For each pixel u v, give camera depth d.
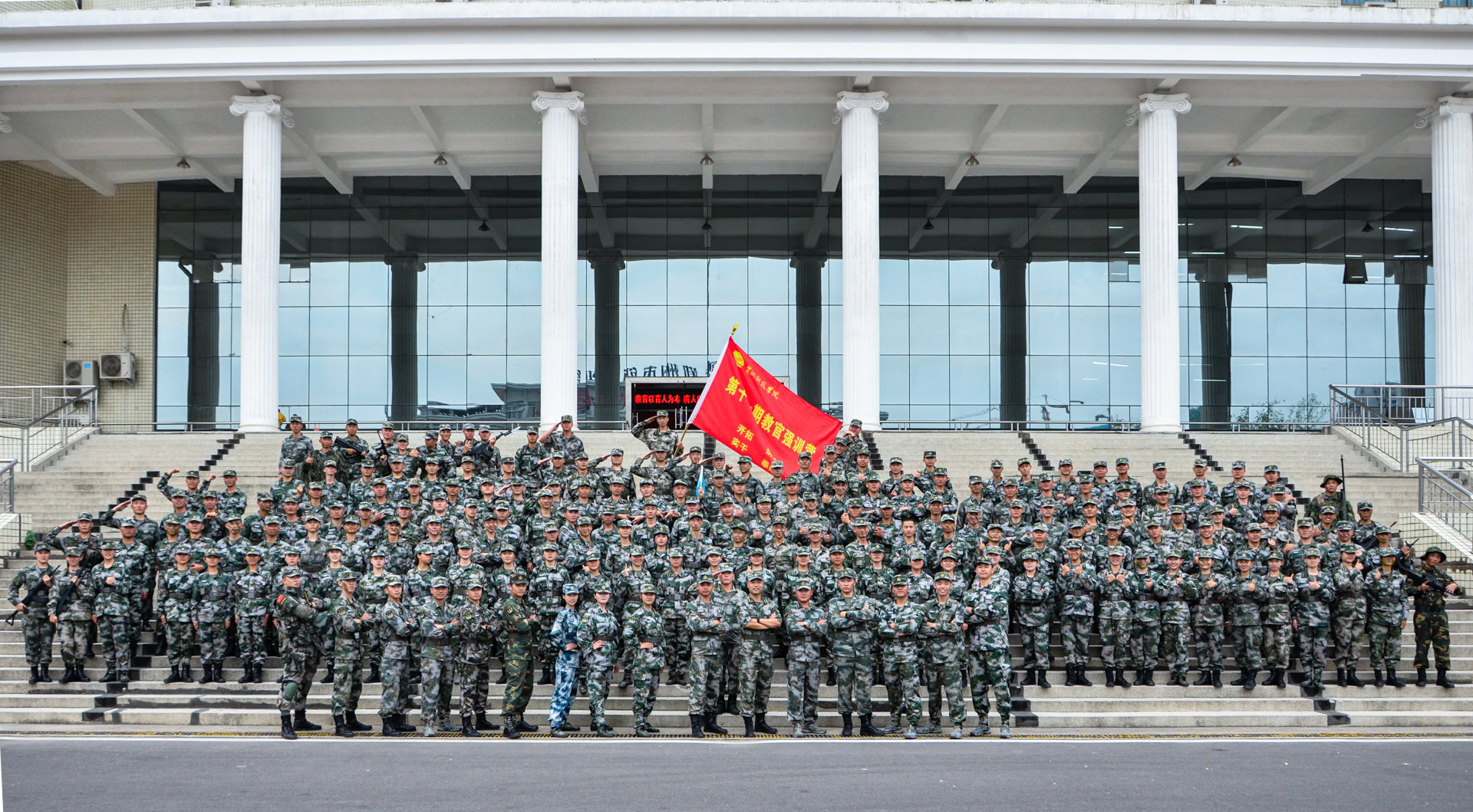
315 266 33.94
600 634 13.53
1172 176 26.72
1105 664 14.99
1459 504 20.02
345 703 13.31
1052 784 10.32
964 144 31.86
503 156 32.41
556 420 26.05
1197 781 10.49
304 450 18.72
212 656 14.91
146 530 16.03
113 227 34.06
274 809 9.21
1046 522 15.64
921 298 34.00
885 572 14.70
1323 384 34.22
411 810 9.18
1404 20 25.86
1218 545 15.28
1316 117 30.08
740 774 10.79
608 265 33.81
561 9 25.58
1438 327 27.08
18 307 32.47
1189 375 34.12
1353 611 14.95
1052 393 33.81
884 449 24.61
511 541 15.24
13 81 25.84
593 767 11.14
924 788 10.12
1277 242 34.47
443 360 33.78
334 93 27.12
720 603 13.52
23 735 13.28
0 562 18.23
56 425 28.02
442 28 25.86
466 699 13.28
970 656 13.63
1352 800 9.71
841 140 28.22
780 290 33.84
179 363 33.66
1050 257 34.12
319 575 14.44
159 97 26.89
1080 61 25.95
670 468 17.84
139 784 10.21
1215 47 26.03
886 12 25.66
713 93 27.12
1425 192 34.78
